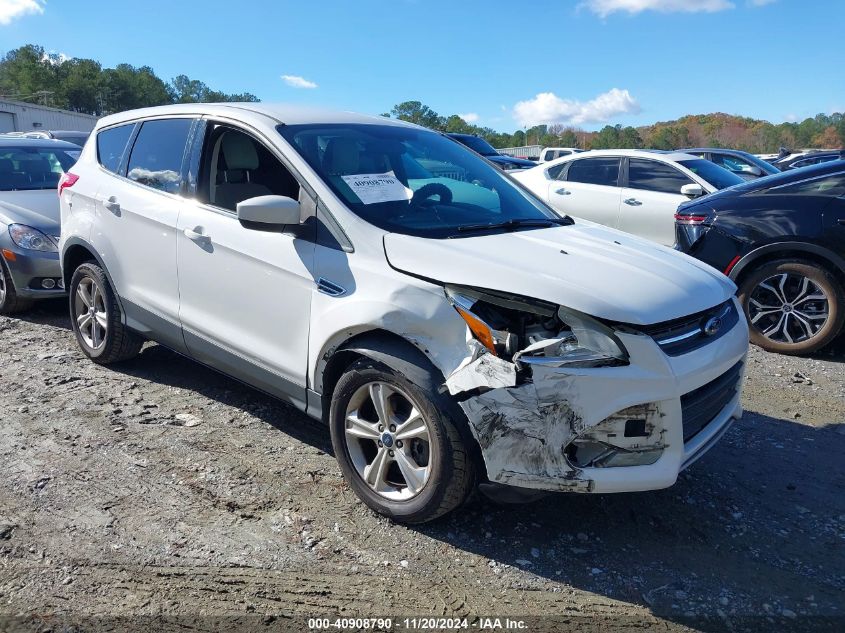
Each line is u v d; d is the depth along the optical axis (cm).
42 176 762
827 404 484
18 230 634
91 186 493
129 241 454
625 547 312
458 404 290
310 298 341
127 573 284
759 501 354
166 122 453
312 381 346
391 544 309
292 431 419
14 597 268
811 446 419
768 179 615
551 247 330
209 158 412
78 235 496
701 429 315
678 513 341
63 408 443
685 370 286
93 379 495
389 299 307
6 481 353
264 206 332
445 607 270
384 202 354
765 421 456
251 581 282
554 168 991
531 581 287
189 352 427
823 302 573
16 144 785
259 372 377
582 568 296
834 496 361
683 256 364
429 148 430
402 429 312
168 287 429
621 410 276
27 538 305
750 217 594
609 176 932
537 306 283
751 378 536
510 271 294
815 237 563
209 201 407
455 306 293
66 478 357
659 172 892
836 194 565
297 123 392
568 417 274
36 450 386
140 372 511
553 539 316
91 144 523
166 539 308
